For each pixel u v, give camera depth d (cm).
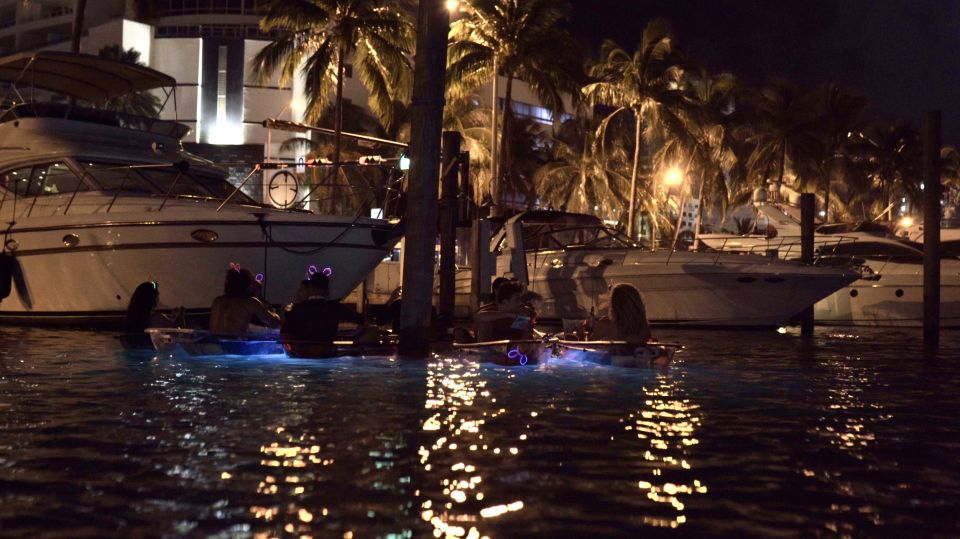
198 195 1759
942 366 1226
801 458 549
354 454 541
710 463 531
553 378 965
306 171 4781
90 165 1727
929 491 468
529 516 411
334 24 3688
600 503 435
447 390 851
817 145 5566
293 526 390
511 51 3931
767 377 1038
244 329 1149
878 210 7156
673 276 2141
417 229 1155
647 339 1112
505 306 1148
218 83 6700
